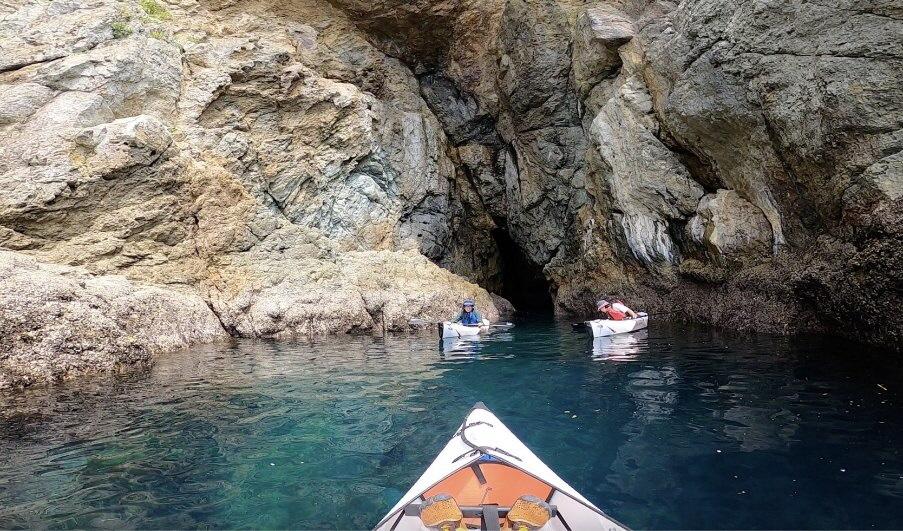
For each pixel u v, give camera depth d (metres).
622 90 13.13
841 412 4.74
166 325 9.52
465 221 19.78
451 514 2.86
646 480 3.57
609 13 14.38
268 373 7.29
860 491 3.30
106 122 10.90
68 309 7.79
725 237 10.40
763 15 8.81
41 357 7.18
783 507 3.14
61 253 9.51
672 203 12.23
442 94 18.69
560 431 4.61
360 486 3.65
